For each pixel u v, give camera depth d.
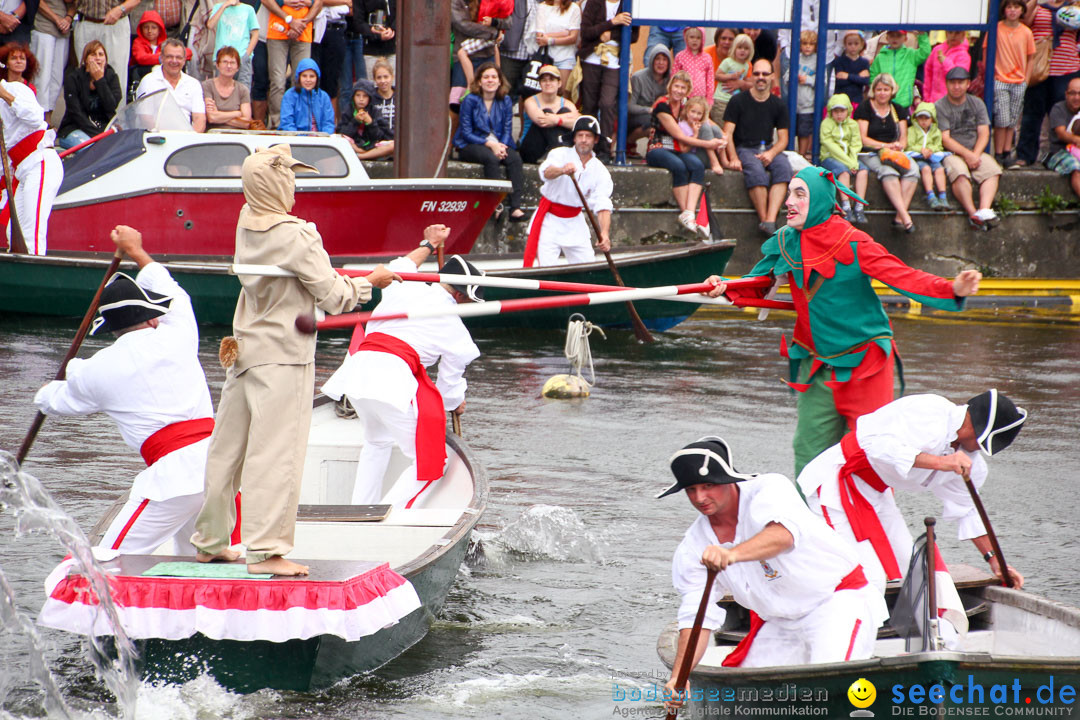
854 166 53.69
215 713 13.77
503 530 21.02
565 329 44.00
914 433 15.02
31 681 14.62
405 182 41.91
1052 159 56.62
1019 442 28.64
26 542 19.50
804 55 54.78
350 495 22.94
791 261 18.45
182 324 16.20
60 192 40.12
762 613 13.59
